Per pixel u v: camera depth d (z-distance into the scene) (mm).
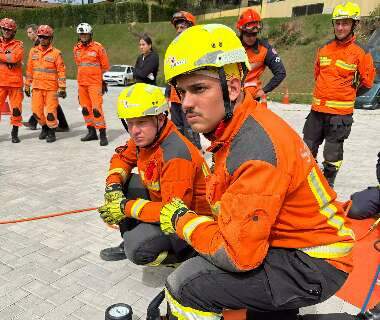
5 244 3537
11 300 2777
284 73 4969
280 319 1982
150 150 2783
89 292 2887
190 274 1861
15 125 7285
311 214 1732
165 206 2049
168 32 30016
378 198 3865
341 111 4793
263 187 1551
